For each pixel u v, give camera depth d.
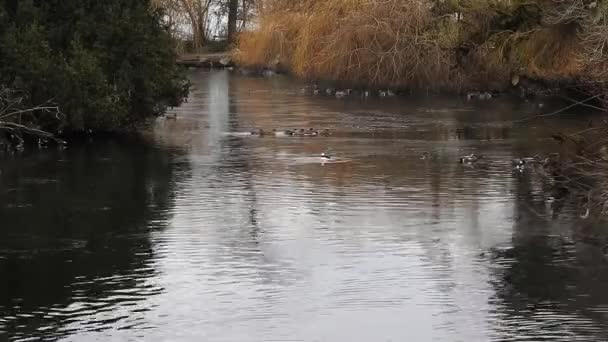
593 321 11.51
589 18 20.89
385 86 40.41
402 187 19.05
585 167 19.08
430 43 39.88
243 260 13.86
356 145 24.97
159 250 14.37
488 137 26.67
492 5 30.03
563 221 16.22
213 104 35.44
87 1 26.03
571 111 33.03
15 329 11.22
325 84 42.81
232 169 21.00
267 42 49.78
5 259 13.91
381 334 11.11
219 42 64.38
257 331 11.19
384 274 13.24
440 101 37.19
